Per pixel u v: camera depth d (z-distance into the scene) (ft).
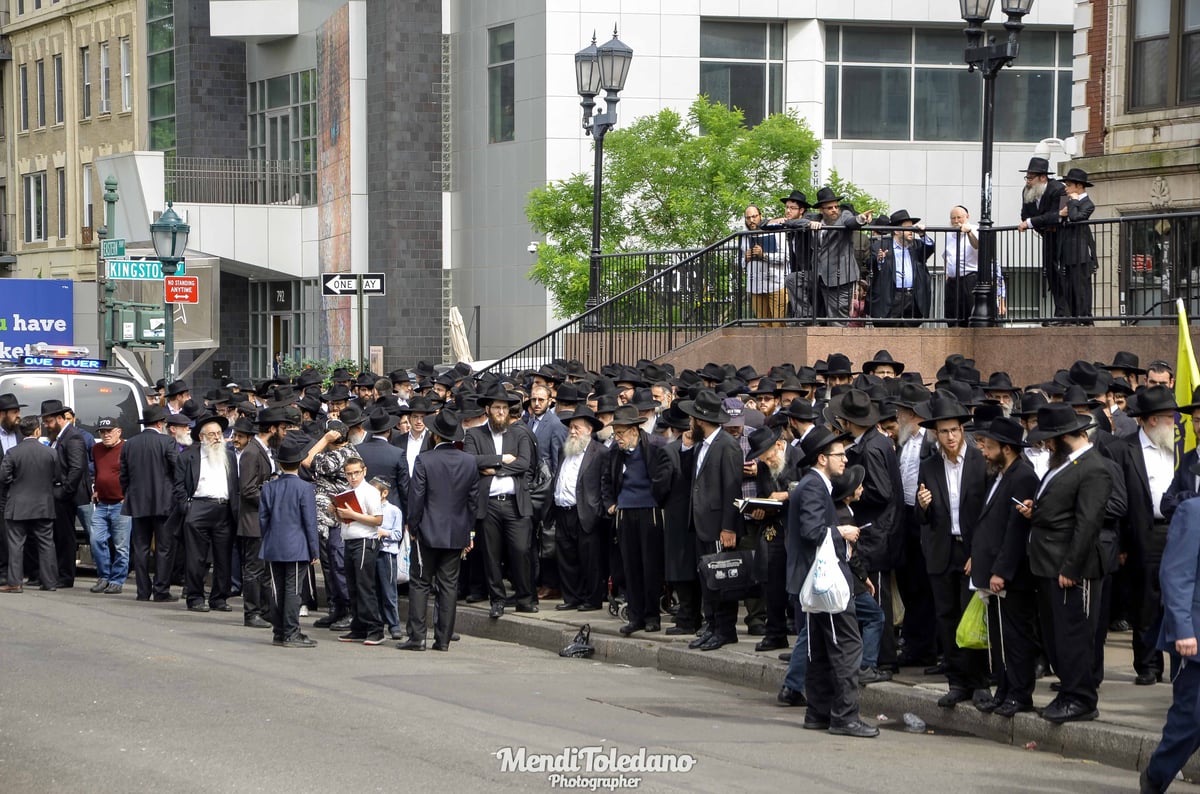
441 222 141.90
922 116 135.03
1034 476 36.52
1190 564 29.14
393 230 140.36
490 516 53.67
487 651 50.08
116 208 156.76
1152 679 39.83
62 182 189.37
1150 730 34.53
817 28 131.44
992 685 38.78
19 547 62.80
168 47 167.84
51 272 190.39
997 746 36.60
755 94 131.64
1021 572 36.45
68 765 31.09
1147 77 79.61
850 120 134.31
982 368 62.59
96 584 63.21
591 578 54.19
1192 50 77.25
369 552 50.29
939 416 38.58
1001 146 135.64
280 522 48.80
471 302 139.33
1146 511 39.09
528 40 130.72
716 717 38.88
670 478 48.08
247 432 57.36
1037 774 33.12
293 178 158.40
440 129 141.49
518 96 132.16
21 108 197.88
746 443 48.98
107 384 73.00
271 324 162.30
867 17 132.16
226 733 34.17
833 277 63.82
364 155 143.43
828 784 31.22
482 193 137.08
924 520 39.32
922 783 31.73
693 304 70.85
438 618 49.83
